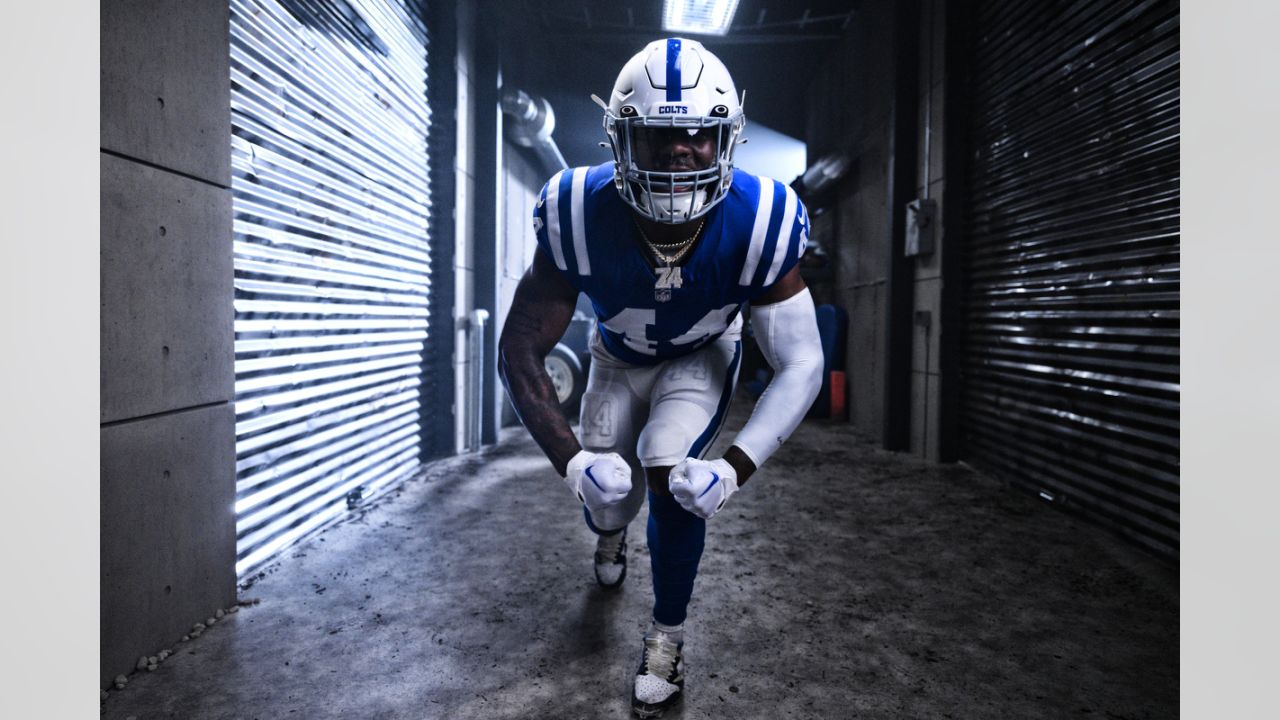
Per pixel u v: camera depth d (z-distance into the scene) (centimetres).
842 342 616
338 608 208
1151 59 258
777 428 138
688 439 151
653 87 119
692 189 123
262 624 196
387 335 354
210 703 156
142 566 169
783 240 135
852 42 621
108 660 160
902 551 263
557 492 348
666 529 155
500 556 255
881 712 156
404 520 299
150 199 167
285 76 255
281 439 252
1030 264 344
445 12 419
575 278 143
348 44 307
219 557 199
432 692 162
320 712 154
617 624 199
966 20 404
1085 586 229
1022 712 156
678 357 169
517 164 575
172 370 177
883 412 470
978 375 399
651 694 153
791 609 211
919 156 450
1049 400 325
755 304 149
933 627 199
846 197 627
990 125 382
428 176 414
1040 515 311
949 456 419
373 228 336
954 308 413
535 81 655
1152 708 158
